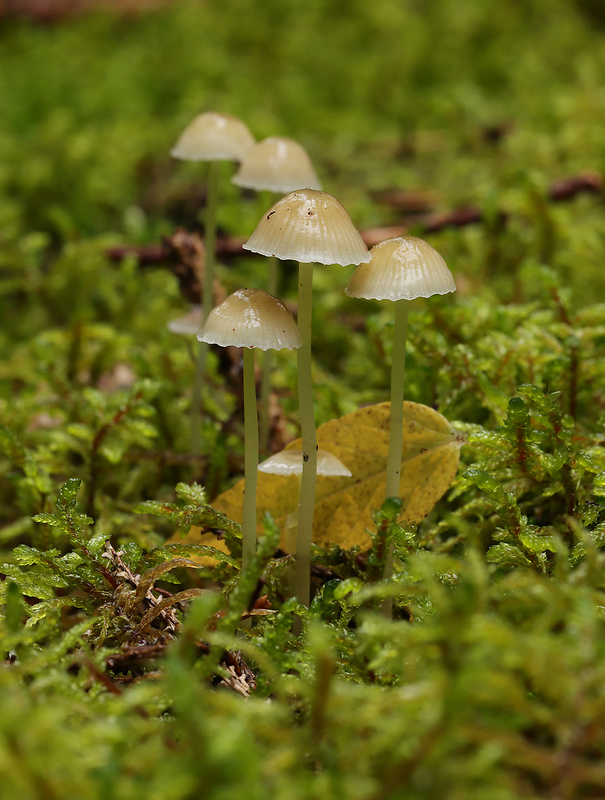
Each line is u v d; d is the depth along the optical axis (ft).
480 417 0.75
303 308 0.58
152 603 0.60
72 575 0.60
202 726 0.45
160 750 0.48
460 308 0.80
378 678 0.54
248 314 0.57
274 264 0.75
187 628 0.50
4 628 0.54
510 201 1.06
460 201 1.30
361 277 0.58
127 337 0.89
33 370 0.91
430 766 0.45
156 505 0.62
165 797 0.45
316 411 0.77
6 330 1.07
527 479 0.66
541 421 0.63
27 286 1.10
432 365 0.76
